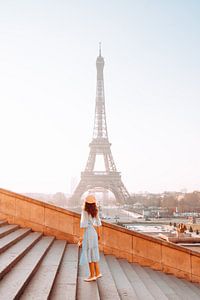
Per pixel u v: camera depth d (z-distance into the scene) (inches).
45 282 308.8
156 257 556.7
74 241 577.9
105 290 338.0
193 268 555.2
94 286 337.7
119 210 6235.2
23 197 593.6
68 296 285.6
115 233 560.1
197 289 471.8
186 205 7514.8
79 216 583.5
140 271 498.6
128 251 556.7
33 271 331.9
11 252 387.9
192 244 1507.1
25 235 527.8
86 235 364.8
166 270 554.3
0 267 312.0
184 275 553.0
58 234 581.6
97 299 296.0
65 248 515.5
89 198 371.9
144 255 557.0
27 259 378.0
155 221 4591.5
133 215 6087.6
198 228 2987.2
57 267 366.0
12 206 594.2
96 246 363.9
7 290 266.7
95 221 368.2
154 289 403.2
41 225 586.9
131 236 560.1
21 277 302.7
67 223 583.5
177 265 555.8
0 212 592.4
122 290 355.9
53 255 432.1
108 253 555.5
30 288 291.0
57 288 307.0
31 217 589.9
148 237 560.4
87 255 360.8
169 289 424.8
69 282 325.7
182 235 1969.7
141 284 401.4
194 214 6392.7
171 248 558.6
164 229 3051.2
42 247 463.2
